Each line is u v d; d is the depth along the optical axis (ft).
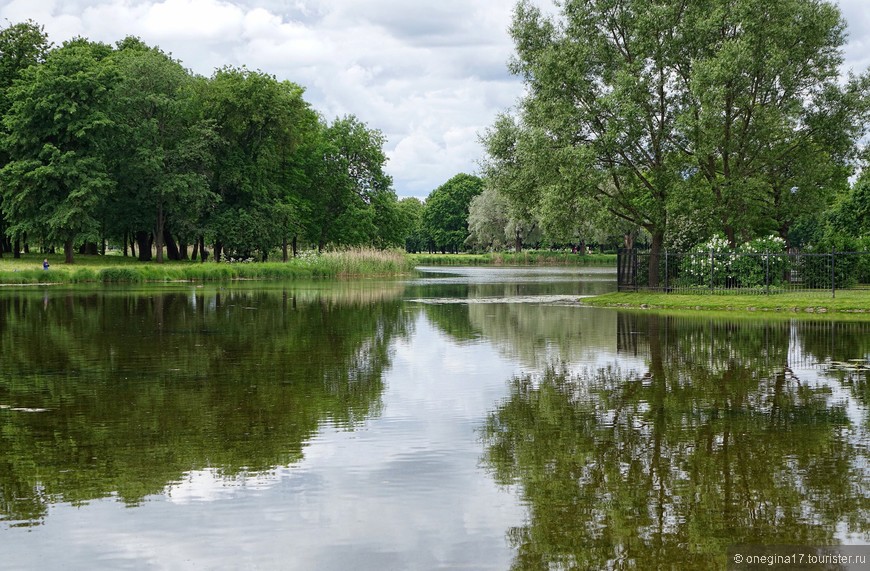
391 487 24.82
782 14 106.52
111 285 154.81
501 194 121.39
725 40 108.37
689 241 115.24
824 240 115.96
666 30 104.94
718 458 27.78
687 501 23.31
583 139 109.50
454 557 19.43
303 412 35.65
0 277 156.25
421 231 486.38
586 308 99.50
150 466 27.07
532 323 78.48
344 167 262.06
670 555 19.52
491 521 21.85
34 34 208.33
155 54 230.89
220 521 21.91
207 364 50.14
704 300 97.60
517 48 115.03
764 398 38.60
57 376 45.32
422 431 32.01
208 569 18.80
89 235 184.96
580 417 34.50
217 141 213.87
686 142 107.96
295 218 230.48
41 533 21.03
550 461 27.58
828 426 32.58
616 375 45.78
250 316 85.66
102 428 32.55
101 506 23.12
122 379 44.39
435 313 91.15
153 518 22.13
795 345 59.31
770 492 24.07
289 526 21.54
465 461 27.66
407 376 45.62
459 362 51.24
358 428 32.58
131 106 208.33
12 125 183.93
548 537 20.67
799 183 118.62
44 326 73.82
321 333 68.95
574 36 110.22
